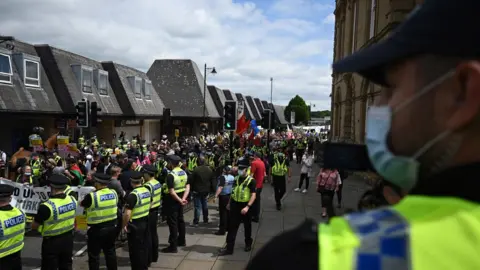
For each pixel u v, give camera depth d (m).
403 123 0.73
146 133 32.78
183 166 11.23
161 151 17.17
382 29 13.68
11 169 12.22
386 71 0.79
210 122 42.34
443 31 0.64
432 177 0.68
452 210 0.62
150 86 33.19
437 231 0.60
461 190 0.63
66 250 5.53
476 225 0.59
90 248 5.84
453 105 0.66
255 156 10.40
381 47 0.75
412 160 0.71
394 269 0.58
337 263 0.61
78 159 12.95
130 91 28.66
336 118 26.92
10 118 18.56
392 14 12.45
